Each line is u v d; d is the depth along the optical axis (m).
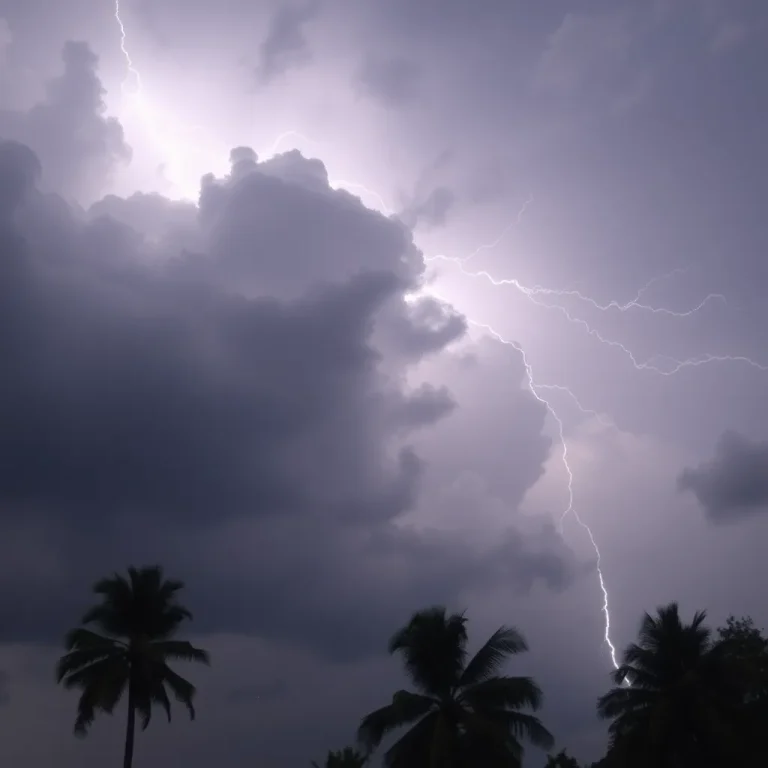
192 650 49.28
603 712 45.06
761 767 41.56
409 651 42.41
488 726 39.47
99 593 49.75
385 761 41.12
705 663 43.94
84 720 46.69
